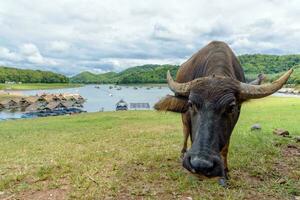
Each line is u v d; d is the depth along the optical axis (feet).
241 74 5.32
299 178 5.16
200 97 3.56
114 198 4.54
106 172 5.71
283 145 7.38
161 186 4.94
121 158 6.68
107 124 14.89
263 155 6.47
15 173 5.85
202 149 3.25
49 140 10.18
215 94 3.53
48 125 16.57
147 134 10.12
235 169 5.62
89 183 5.09
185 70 5.88
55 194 4.79
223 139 3.56
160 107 4.31
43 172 5.81
